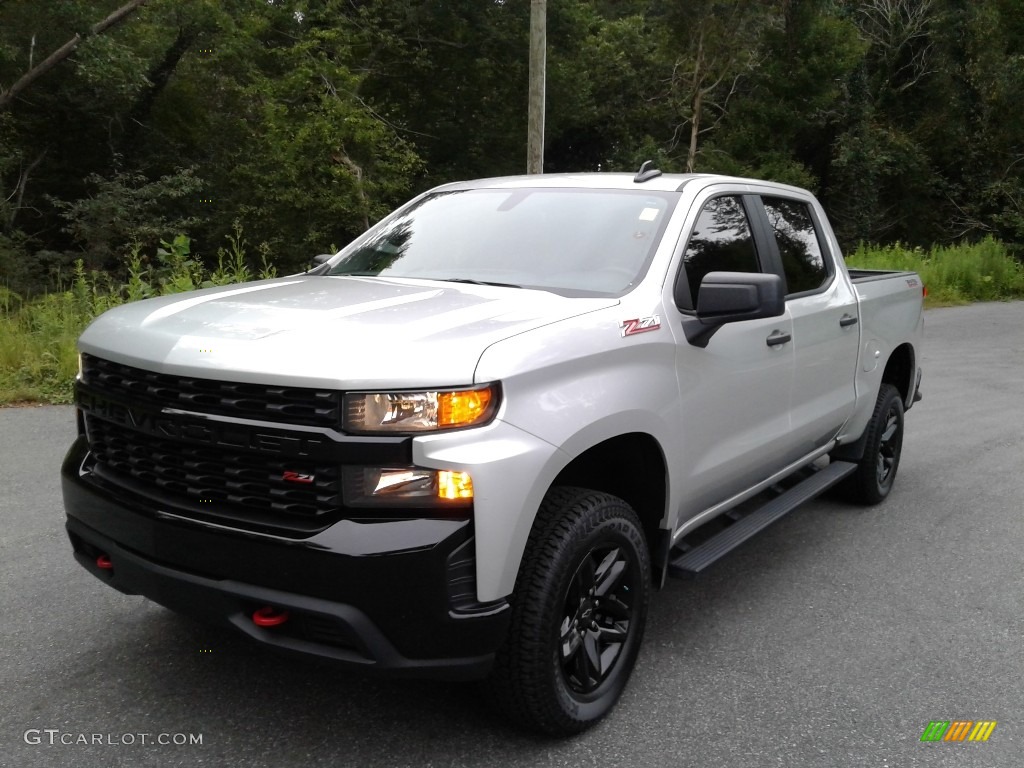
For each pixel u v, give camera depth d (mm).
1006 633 4113
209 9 26516
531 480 2775
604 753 3078
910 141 36938
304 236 26172
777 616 4254
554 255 3811
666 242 3750
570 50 33656
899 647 3949
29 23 24203
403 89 32500
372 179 26859
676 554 3844
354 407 2615
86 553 3346
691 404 3609
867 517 5785
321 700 3346
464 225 4199
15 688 3365
